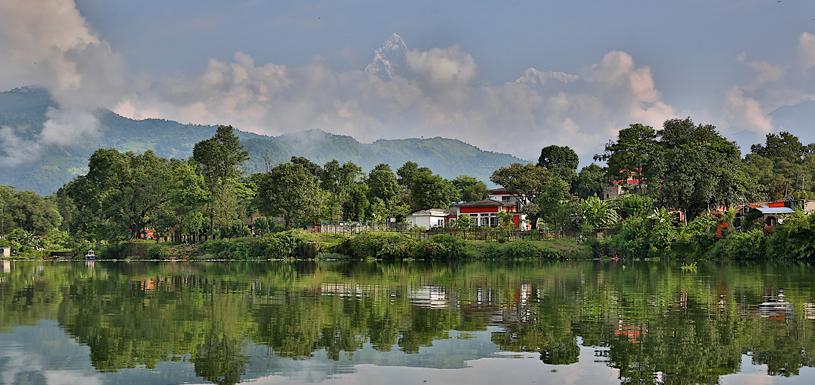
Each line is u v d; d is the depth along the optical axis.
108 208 122.06
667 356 25.72
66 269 85.12
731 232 91.38
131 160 135.50
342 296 46.16
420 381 22.69
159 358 26.31
